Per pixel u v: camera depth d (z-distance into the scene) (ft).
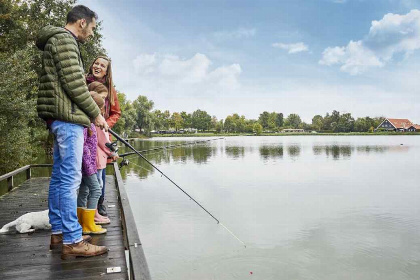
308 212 26.04
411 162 64.34
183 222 23.22
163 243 19.16
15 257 8.39
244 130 388.16
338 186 37.83
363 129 362.94
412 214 25.55
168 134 358.23
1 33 58.75
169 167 55.57
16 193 18.11
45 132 61.98
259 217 24.72
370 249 18.60
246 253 17.66
